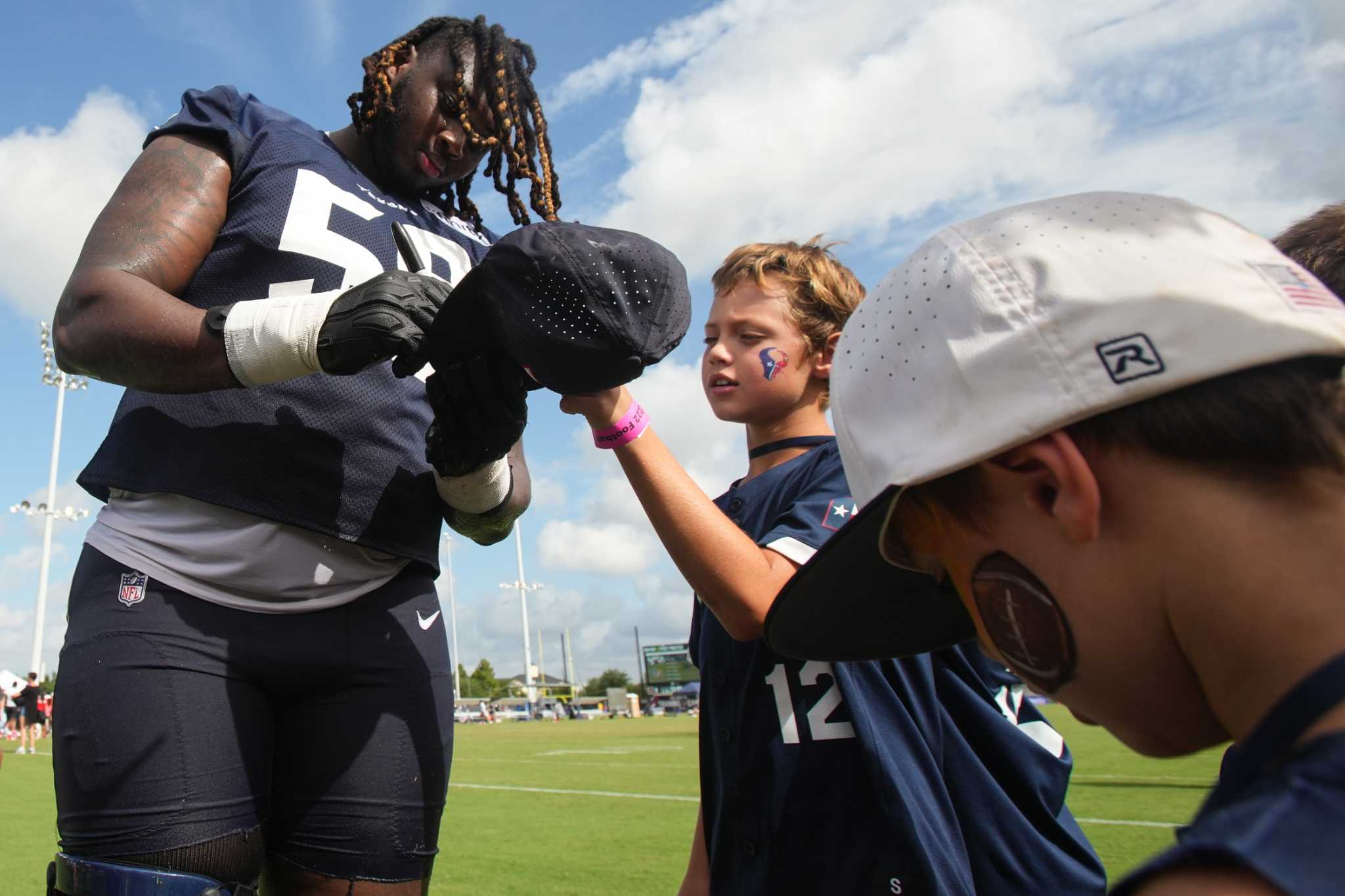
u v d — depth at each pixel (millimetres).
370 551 1598
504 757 14422
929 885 1377
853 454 750
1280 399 547
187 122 1565
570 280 1188
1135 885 468
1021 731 1644
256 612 1490
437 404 1446
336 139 1827
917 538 775
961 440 632
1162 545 556
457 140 1736
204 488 1467
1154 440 558
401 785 1572
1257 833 438
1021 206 729
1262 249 644
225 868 1396
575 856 4914
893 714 1493
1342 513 541
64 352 1374
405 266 1689
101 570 1486
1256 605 530
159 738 1372
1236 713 554
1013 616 661
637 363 1229
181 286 1485
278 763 1573
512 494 1795
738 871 1643
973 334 646
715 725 1751
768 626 1005
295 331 1265
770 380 1878
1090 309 600
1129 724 625
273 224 1540
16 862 4688
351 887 1516
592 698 79375
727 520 1482
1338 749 465
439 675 1712
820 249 2031
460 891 4016
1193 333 567
